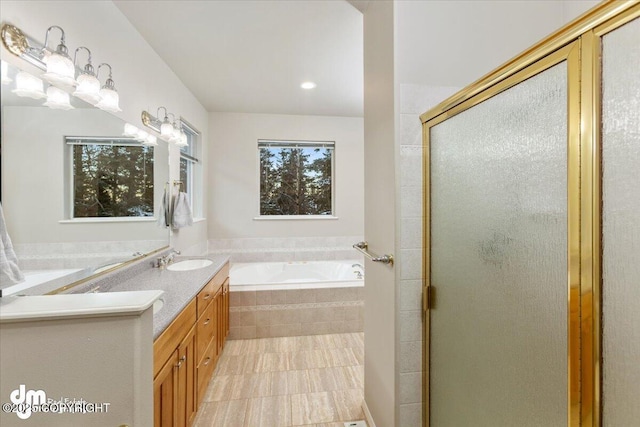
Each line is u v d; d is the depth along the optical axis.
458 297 1.16
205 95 3.25
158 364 1.12
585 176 0.66
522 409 0.86
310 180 4.11
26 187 1.16
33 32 1.18
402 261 1.36
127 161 1.87
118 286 1.70
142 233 2.05
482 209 1.03
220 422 1.72
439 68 1.40
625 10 0.58
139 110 2.05
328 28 2.02
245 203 3.89
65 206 1.36
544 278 0.78
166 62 2.49
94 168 1.56
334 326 2.96
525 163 0.84
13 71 1.09
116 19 1.78
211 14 1.86
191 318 1.56
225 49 2.29
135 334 0.70
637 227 0.58
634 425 0.59
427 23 1.39
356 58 2.44
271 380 2.15
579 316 0.68
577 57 0.68
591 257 0.66
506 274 0.92
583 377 0.68
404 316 1.36
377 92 1.56
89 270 1.51
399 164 1.35
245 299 2.85
